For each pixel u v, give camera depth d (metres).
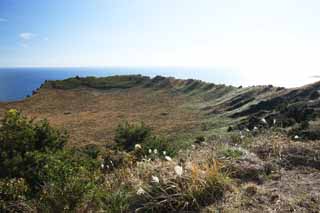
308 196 4.05
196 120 29.38
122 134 14.06
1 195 4.46
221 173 4.68
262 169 5.04
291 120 13.82
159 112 35.62
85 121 31.92
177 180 4.29
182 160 5.47
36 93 50.75
